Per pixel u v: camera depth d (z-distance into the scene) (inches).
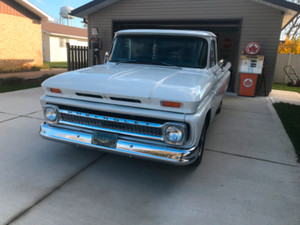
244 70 363.9
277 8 339.9
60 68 719.1
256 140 188.2
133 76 124.6
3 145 160.7
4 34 565.9
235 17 368.8
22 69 593.9
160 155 107.3
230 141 184.7
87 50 467.2
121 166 141.1
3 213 97.7
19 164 137.5
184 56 155.7
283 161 153.6
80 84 118.0
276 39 358.0
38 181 121.6
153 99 103.6
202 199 112.7
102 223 94.9
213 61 169.8
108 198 110.9
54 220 95.3
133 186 121.4
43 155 149.9
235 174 135.9
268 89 380.5
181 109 103.0
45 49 1027.9
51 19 665.6
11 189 113.7
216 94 151.9
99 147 116.9
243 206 108.3
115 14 434.9
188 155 106.6
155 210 104.0
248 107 300.5
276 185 126.0
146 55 162.7
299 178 133.6
